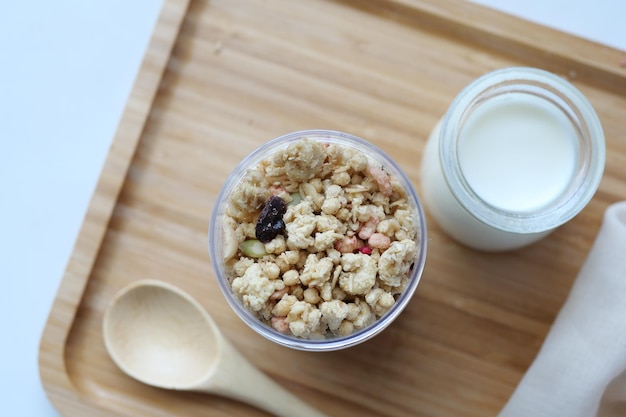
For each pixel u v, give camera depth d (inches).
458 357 13.6
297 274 11.7
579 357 13.0
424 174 13.1
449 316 13.6
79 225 14.3
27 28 14.5
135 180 13.7
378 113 13.8
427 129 13.8
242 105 13.8
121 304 13.3
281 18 13.9
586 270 13.3
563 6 14.1
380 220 12.0
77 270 13.4
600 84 13.8
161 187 13.7
